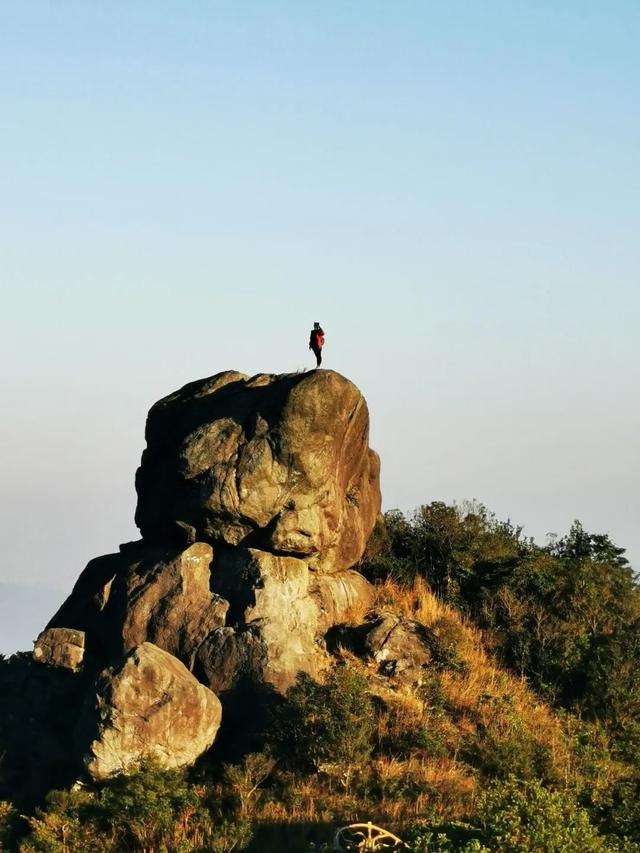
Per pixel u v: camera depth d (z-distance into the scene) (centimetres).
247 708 4041
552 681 4528
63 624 4522
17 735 4222
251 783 3750
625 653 4525
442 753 3894
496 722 4138
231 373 4812
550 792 3569
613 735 4291
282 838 3488
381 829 3212
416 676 4297
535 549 5291
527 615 4800
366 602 4700
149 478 4706
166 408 4750
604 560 5334
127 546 4759
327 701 3884
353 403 4459
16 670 4562
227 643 4138
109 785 3756
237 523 4341
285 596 4269
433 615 4716
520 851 2950
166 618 4256
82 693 4259
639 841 3509
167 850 3419
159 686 3847
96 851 3516
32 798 3994
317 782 3769
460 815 3497
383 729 3978
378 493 5041
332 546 4566
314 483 4350
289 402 4312
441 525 5138
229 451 4362
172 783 3675
